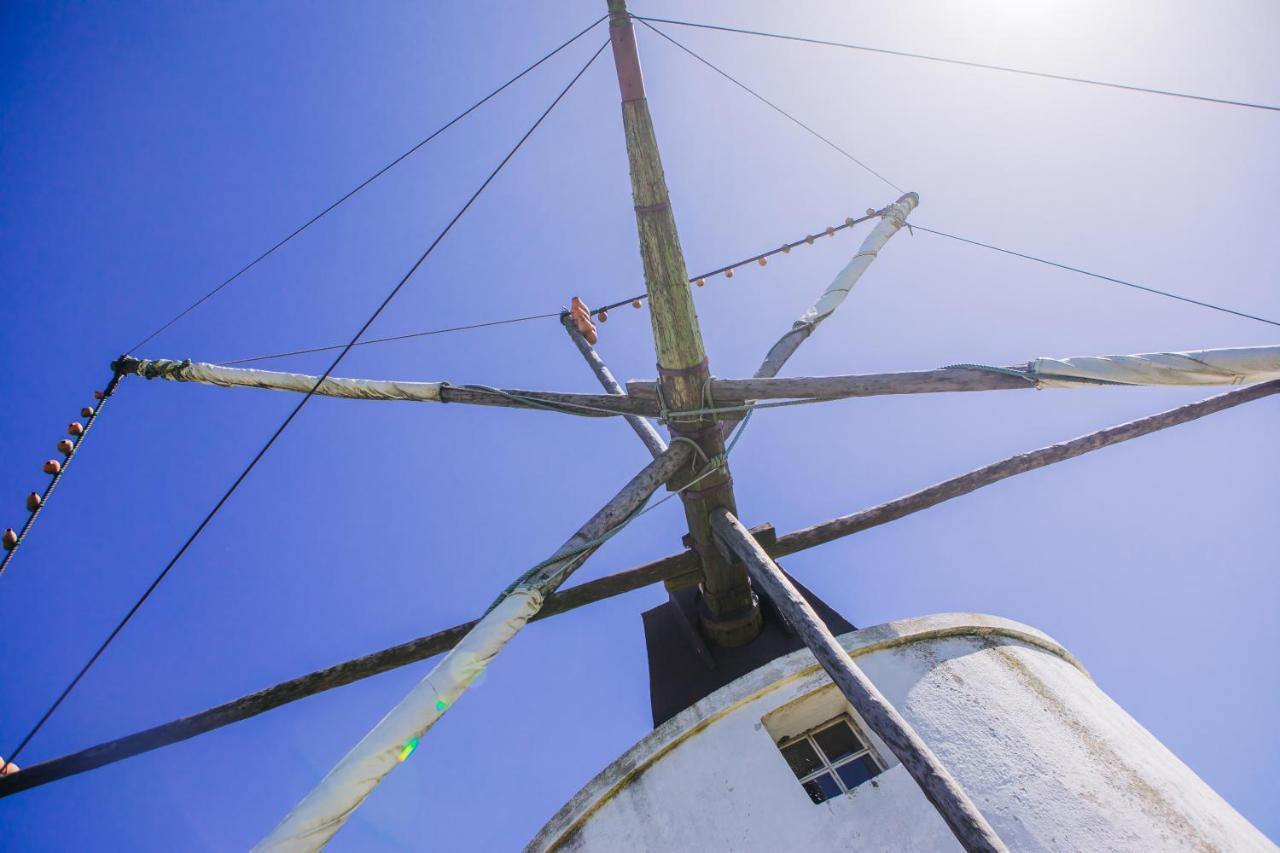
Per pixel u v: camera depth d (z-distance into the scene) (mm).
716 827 5453
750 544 5945
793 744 6223
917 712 5734
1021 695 5832
